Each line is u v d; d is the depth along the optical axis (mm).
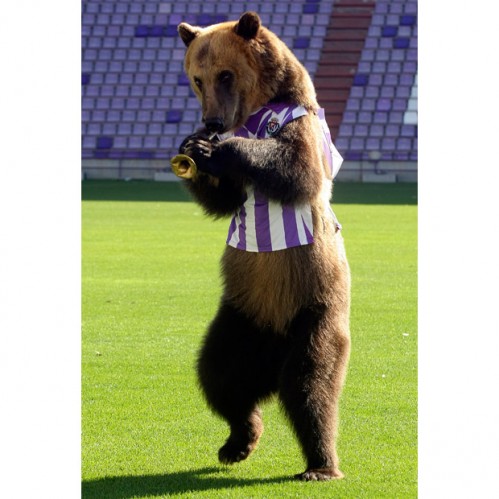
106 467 12445
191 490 11453
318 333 11750
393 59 81812
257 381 12344
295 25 84750
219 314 12383
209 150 11391
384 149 76375
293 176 11383
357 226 43875
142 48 84312
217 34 11844
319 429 11609
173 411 15023
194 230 42656
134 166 77500
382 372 17344
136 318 22609
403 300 24906
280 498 11078
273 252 11828
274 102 11938
